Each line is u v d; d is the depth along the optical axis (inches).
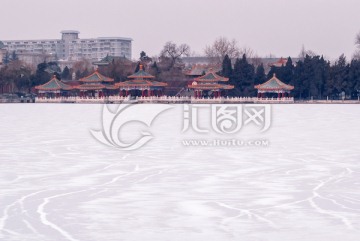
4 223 1251.8
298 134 3253.0
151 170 1909.4
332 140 2915.8
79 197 1485.0
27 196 1492.4
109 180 1720.0
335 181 1695.4
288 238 1162.0
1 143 2741.1
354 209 1360.7
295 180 1718.8
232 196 1502.2
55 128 3742.6
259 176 1792.6
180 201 1448.1
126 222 1266.0
